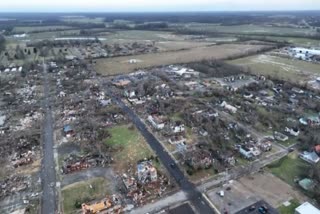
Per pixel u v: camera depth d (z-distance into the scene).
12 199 56.09
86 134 81.50
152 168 61.94
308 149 71.50
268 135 80.06
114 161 68.50
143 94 113.69
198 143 75.56
